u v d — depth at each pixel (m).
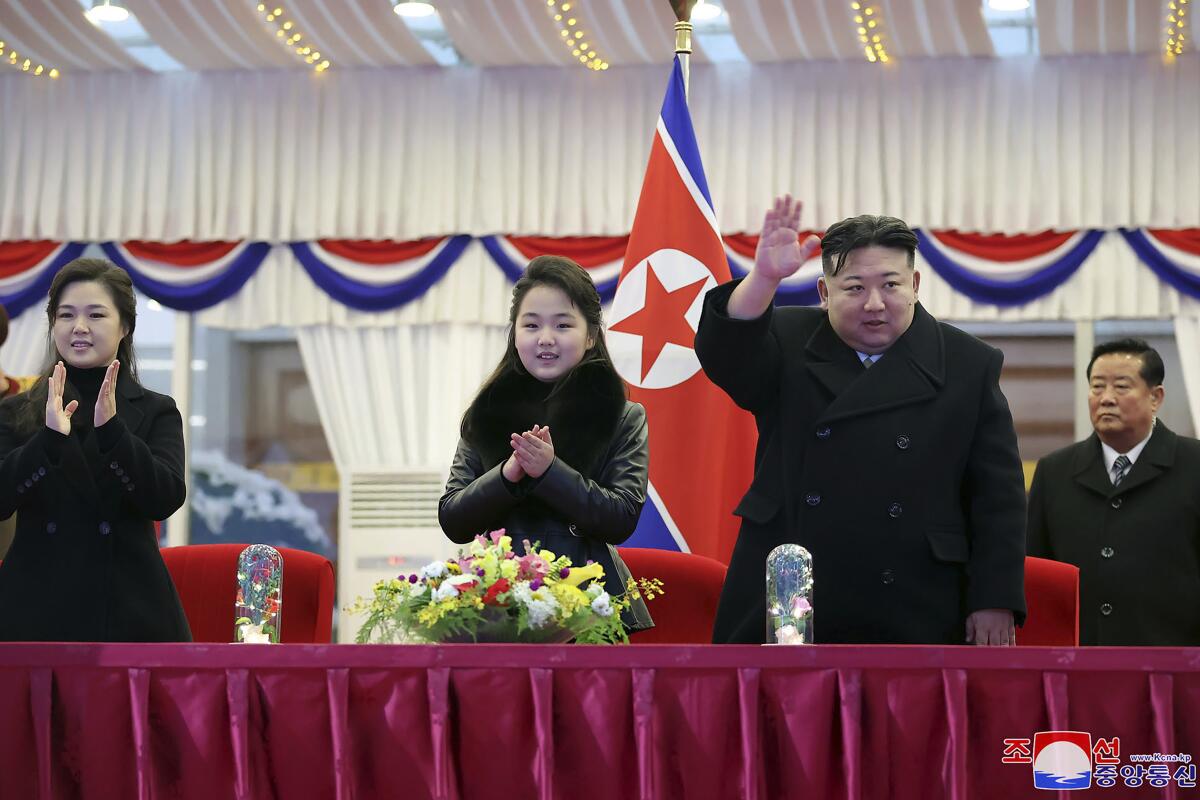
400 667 4.25
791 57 12.43
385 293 12.91
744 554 4.93
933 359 4.87
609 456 5.22
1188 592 6.92
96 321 5.10
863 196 12.47
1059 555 7.22
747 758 4.12
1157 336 12.47
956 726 4.11
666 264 8.27
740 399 4.97
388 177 12.98
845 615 4.73
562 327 5.28
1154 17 11.42
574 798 4.22
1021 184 12.29
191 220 13.10
